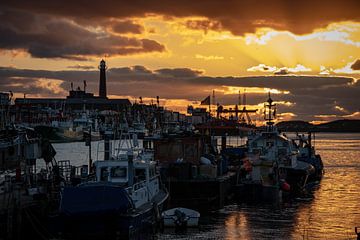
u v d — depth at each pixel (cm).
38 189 4306
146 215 4056
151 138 6744
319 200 6812
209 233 4656
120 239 3650
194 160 6369
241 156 8050
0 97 9838
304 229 4909
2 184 4753
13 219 3719
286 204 6400
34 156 5000
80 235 3647
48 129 18925
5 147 6100
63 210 3622
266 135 8094
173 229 4728
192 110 15875
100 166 4328
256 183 6400
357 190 7919
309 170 8000
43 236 3834
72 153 15075
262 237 4547
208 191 5834
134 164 4475
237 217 5466
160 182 5228
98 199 3653
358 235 3859
